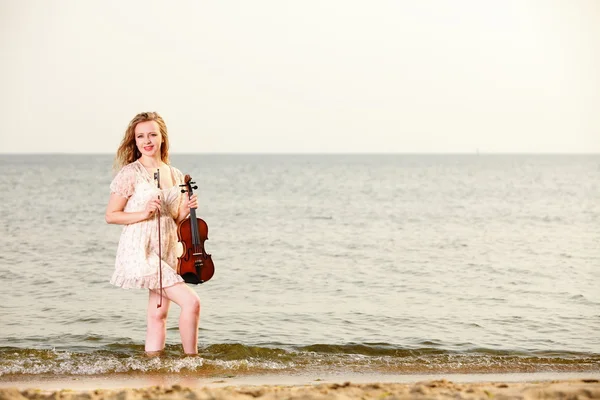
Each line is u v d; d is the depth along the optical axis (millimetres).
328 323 9000
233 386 5703
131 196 6477
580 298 10820
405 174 88375
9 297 10625
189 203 6531
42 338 8062
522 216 28266
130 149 6719
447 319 9266
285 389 5074
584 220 26438
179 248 6746
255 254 16250
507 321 9156
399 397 4641
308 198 40031
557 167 128625
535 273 13398
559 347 7801
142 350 7430
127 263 6422
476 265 14500
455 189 51406
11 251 16328
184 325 6617
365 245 18188
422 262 14984
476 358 7191
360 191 48219
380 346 7668
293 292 11289
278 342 7930
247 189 50344
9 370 6359
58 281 12133
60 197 38906
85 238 19188
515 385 5301
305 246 17906
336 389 5070
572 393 4824
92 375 6266
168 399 4609
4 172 83562
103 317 9234
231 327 8727
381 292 11328
